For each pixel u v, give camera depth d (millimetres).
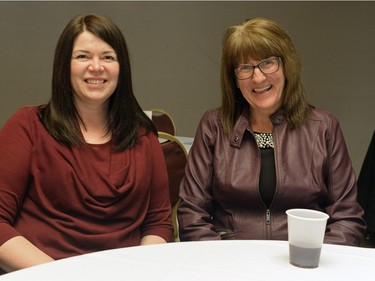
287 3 4270
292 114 1619
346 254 1007
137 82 4199
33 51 3826
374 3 4180
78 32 1403
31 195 1364
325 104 4352
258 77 1562
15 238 1234
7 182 1320
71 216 1336
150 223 1510
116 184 1369
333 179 1584
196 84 4328
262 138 1622
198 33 4254
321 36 4281
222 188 1578
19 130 1369
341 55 4281
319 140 1592
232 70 1652
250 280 846
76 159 1350
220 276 860
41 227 1324
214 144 1676
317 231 897
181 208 1616
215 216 1646
